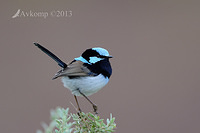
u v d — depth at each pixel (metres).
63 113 5.27
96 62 9.02
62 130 5.20
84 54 9.23
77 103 9.02
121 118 13.11
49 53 8.88
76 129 5.92
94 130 5.85
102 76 8.96
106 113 13.29
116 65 16.14
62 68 8.95
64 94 13.19
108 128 5.80
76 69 8.62
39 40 16.59
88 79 8.67
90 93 8.98
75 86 8.74
